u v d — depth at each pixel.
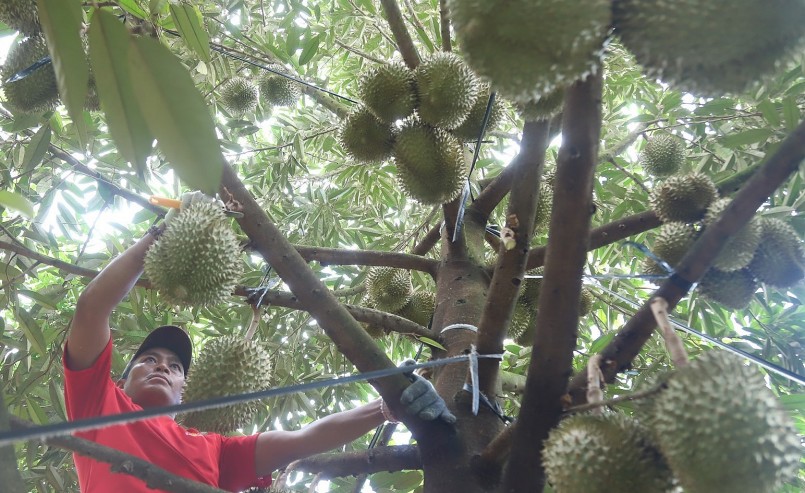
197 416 2.57
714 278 2.82
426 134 3.38
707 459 1.52
